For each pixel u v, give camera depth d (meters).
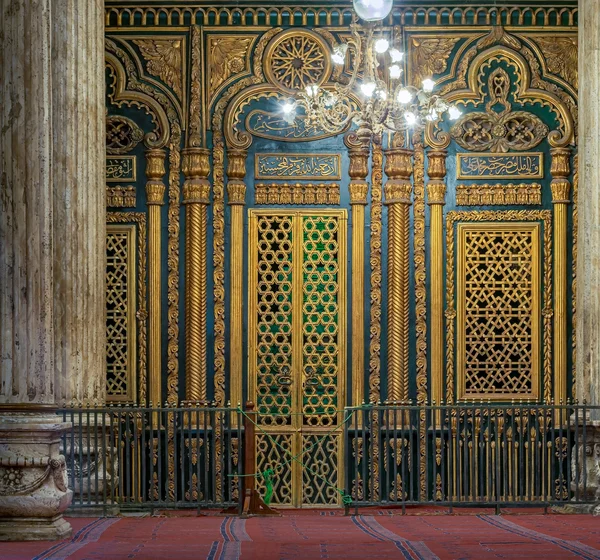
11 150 8.86
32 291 8.79
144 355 12.61
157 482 12.45
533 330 12.62
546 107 12.73
